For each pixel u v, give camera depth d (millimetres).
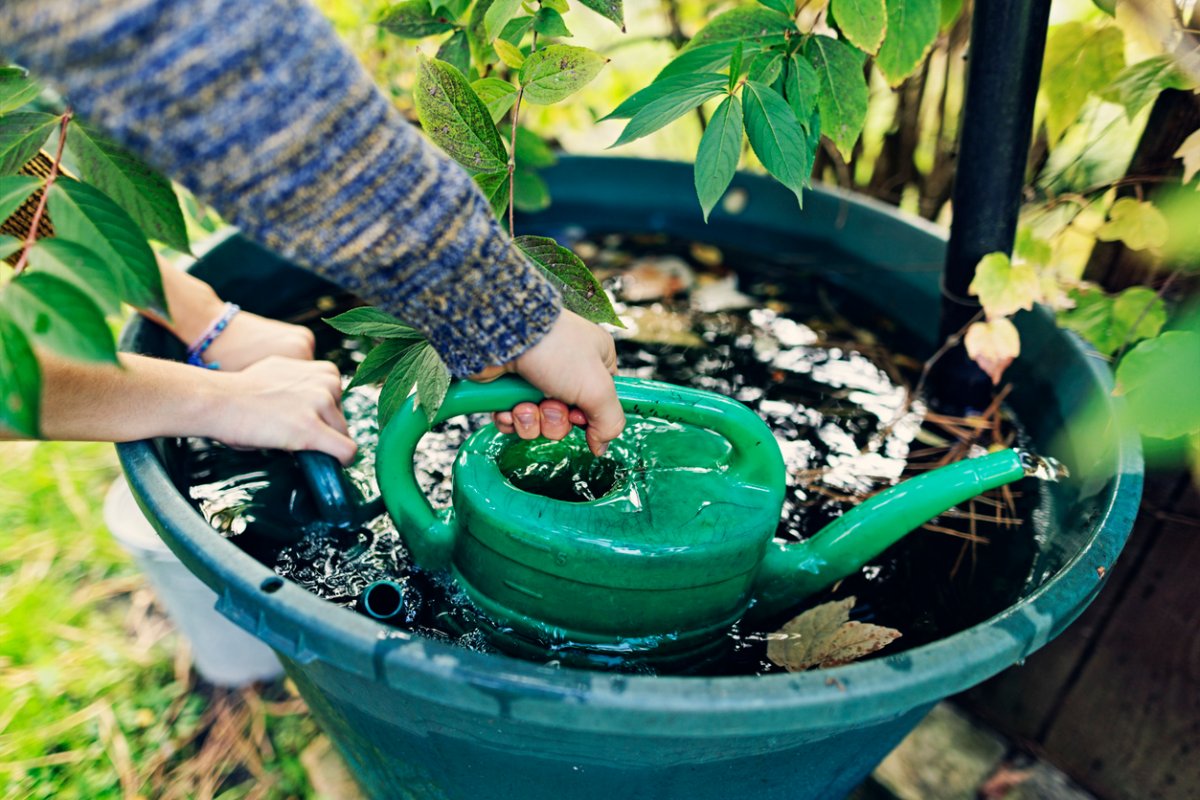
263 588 701
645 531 762
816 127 924
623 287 1500
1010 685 1296
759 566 837
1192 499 1074
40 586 1527
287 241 556
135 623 1491
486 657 641
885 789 1250
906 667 646
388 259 568
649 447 850
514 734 707
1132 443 900
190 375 966
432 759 831
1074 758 1254
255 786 1264
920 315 1371
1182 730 1143
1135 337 1067
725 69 906
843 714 627
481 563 820
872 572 969
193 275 1247
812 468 1106
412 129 575
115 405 884
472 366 676
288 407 983
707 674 835
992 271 1085
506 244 618
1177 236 1076
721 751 707
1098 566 762
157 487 832
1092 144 1204
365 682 728
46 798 1239
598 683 617
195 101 484
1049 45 1149
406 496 862
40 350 809
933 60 1577
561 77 845
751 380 1274
